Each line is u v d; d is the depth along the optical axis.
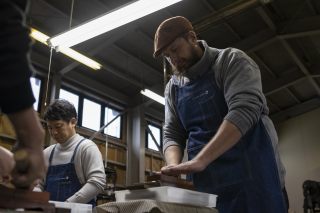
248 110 1.07
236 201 1.09
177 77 1.38
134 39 5.70
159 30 1.24
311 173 8.83
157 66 6.54
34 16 4.76
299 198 8.82
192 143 1.26
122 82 6.86
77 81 6.18
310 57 7.36
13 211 0.62
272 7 5.76
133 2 2.86
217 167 1.16
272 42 6.44
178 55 1.24
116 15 2.96
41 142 0.56
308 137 9.17
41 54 5.60
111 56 6.02
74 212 0.91
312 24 5.93
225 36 6.12
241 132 1.04
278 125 9.80
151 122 7.69
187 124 1.32
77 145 1.88
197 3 5.14
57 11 4.77
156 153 7.42
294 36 6.14
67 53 4.07
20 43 0.48
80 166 1.83
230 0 5.15
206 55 1.26
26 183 0.59
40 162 0.56
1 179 0.71
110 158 6.55
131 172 6.80
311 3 5.75
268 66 7.41
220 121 1.21
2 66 0.46
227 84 1.17
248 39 6.25
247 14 5.66
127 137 7.07
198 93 1.27
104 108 6.79
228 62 1.20
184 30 1.23
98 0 4.75
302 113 9.45
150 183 0.90
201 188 1.17
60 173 1.84
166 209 0.81
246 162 1.12
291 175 9.12
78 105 6.27
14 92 0.48
